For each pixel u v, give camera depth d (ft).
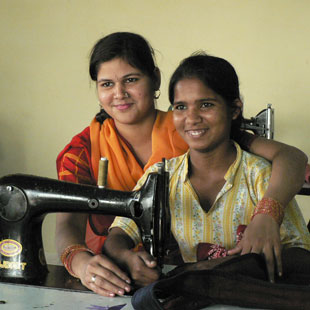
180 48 13.02
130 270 4.34
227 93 5.05
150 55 5.74
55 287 4.35
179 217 5.33
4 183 4.66
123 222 5.06
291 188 4.82
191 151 5.26
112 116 5.86
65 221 5.22
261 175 5.13
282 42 12.46
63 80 13.74
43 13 13.80
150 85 5.72
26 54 13.94
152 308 3.48
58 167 6.08
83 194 4.60
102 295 4.16
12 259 4.61
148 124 6.01
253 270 4.08
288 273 4.42
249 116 12.70
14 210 4.61
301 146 12.51
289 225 4.92
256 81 12.62
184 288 3.68
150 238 4.50
